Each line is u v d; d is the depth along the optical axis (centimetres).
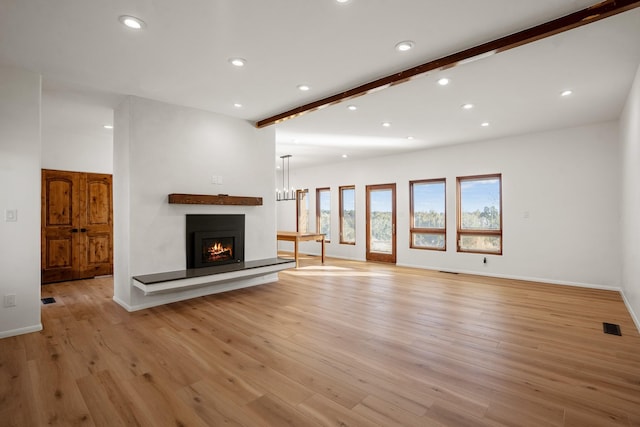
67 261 567
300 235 761
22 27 253
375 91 373
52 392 220
